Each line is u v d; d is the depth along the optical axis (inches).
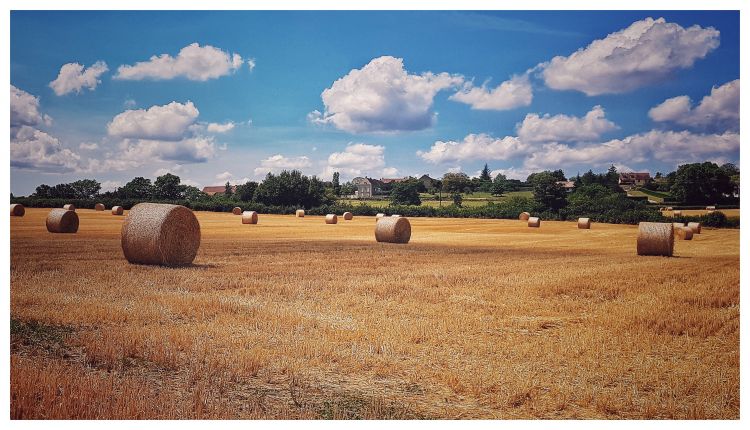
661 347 367.6
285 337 364.2
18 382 269.7
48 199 2180.1
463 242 1323.8
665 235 983.0
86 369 300.2
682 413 264.5
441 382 294.0
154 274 612.7
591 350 352.8
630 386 294.7
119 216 1911.9
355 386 287.1
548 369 317.4
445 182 3983.8
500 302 504.7
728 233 1755.7
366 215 2812.5
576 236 1608.0
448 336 378.9
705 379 307.0
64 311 414.3
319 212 2765.7
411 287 570.9
